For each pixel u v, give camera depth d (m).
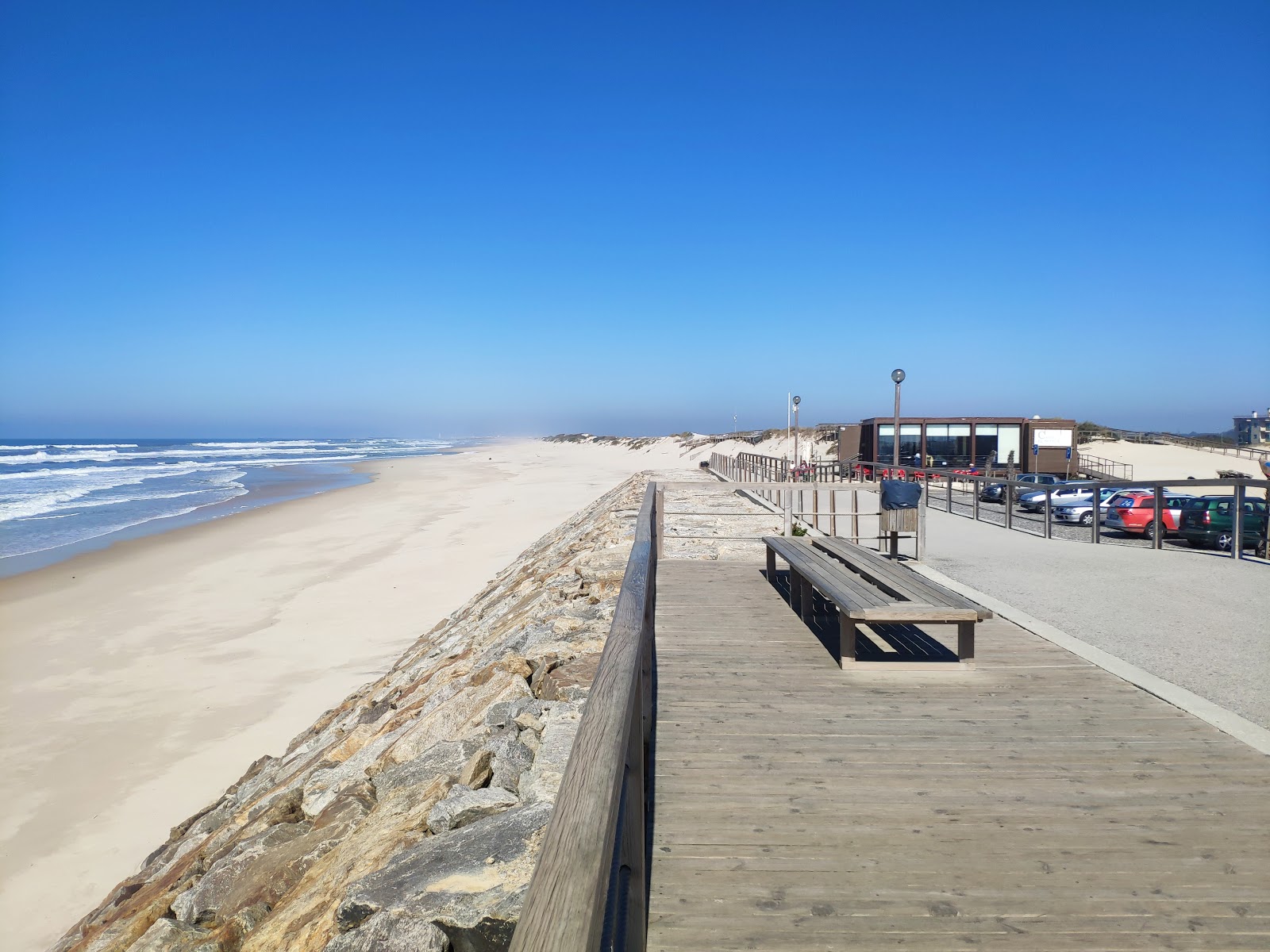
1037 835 3.17
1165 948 2.48
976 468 30.22
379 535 25.19
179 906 4.44
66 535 26.58
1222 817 3.30
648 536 5.39
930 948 2.48
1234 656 5.79
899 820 3.30
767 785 3.62
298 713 10.34
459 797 3.74
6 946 6.12
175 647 13.34
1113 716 4.48
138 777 8.72
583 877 1.22
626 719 1.86
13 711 10.62
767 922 2.62
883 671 5.30
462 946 2.71
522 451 113.94
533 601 9.66
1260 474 38.78
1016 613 6.84
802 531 12.94
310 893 3.64
